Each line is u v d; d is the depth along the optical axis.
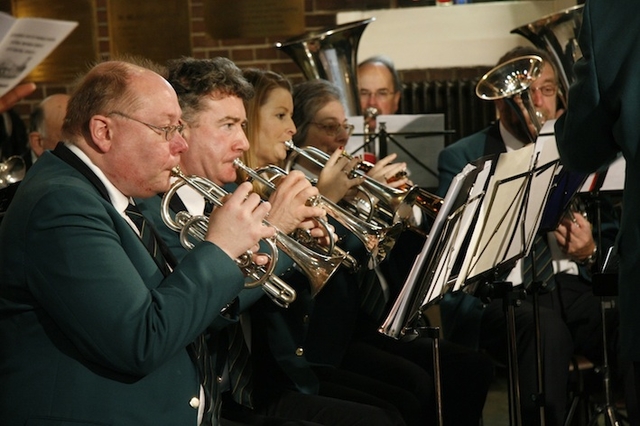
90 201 1.98
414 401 3.03
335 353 2.98
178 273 2.01
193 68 2.63
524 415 3.40
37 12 6.58
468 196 2.31
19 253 1.95
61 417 1.93
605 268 2.81
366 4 6.44
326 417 2.72
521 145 3.87
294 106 3.58
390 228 2.75
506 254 2.80
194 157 2.62
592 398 3.51
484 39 6.29
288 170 3.22
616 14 2.23
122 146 2.08
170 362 2.06
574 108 2.31
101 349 1.91
